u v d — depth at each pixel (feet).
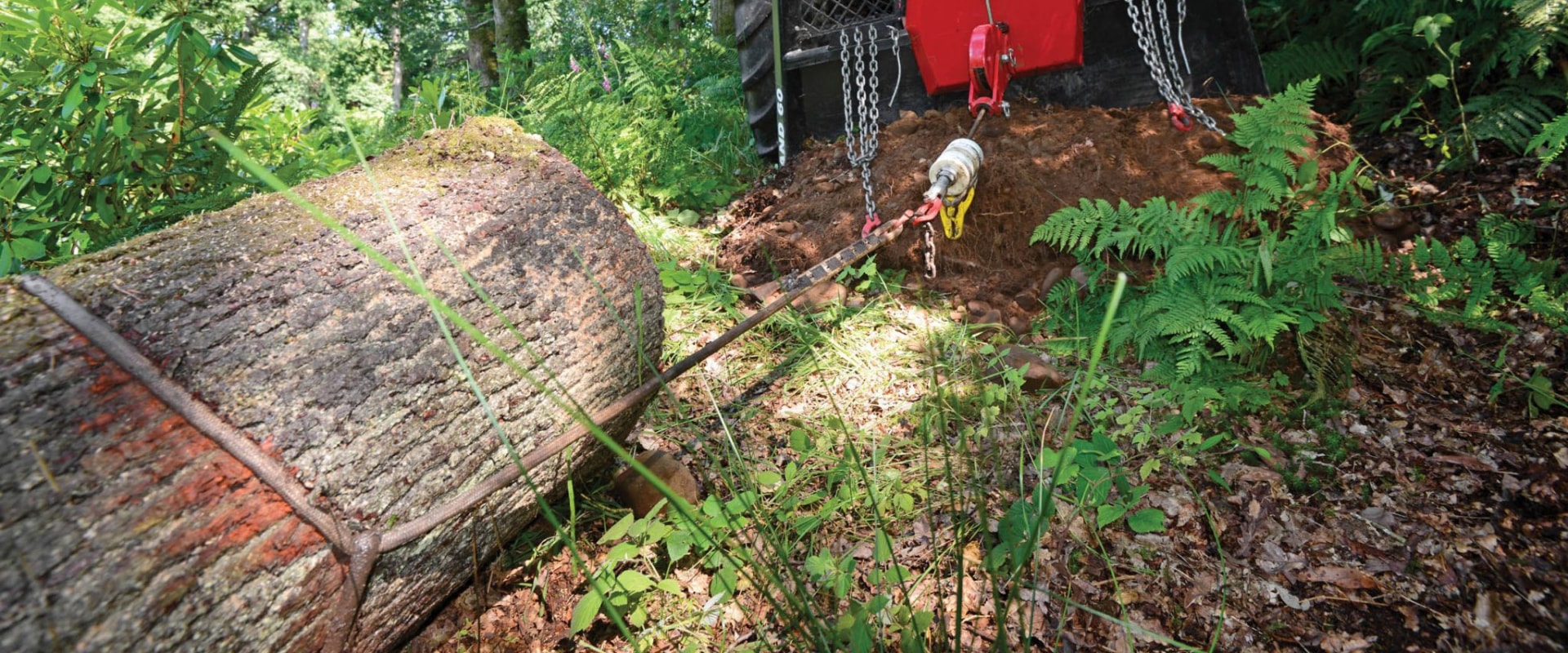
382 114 20.63
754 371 9.77
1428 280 9.05
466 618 6.80
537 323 6.31
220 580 4.40
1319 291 8.47
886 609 6.34
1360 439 7.78
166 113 9.09
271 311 5.03
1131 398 8.59
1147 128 11.30
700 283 11.47
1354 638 5.98
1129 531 7.04
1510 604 6.03
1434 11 12.46
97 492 4.00
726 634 6.48
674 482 7.71
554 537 7.38
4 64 8.46
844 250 9.82
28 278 4.47
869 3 13.67
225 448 4.52
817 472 7.82
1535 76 11.80
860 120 12.99
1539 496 6.86
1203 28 11.75
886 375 9.40
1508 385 8.13
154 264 4.98
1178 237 9.10
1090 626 6.25
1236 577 6.57
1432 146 12.35
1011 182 10.92
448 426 5.63
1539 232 10.04
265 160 10.95
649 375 7.55
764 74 15.11
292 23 67.00
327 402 4.99
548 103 15.03
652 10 27.14
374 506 5.19
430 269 5.83
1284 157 9.37
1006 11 11.64
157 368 4.44
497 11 28.76
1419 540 6.65
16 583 3.67
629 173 14.61
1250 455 7.71
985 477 7.64
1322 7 14.88
